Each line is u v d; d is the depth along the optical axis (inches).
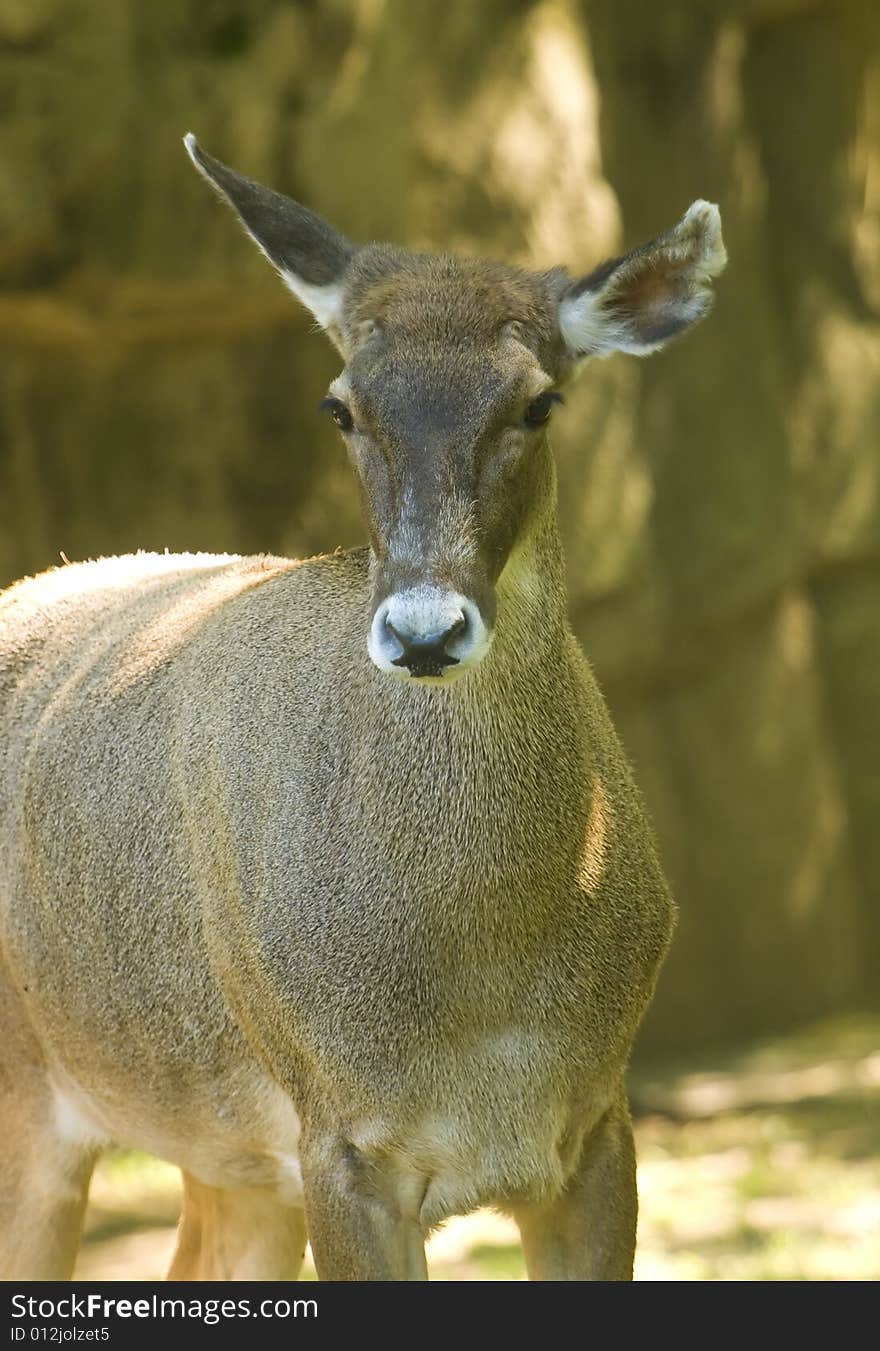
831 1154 648.4
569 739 291.1
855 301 969.5
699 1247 536.7
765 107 958.4
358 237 681.6
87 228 626.2
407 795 286.2
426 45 713.0
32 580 398.6
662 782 849.5
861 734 950.4
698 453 863.7
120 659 347.9
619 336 304.5
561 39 770.2
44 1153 353.7
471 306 287.7
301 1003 290.5
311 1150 293.3
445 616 263.4
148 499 696.4
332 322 308.2
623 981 296.4
